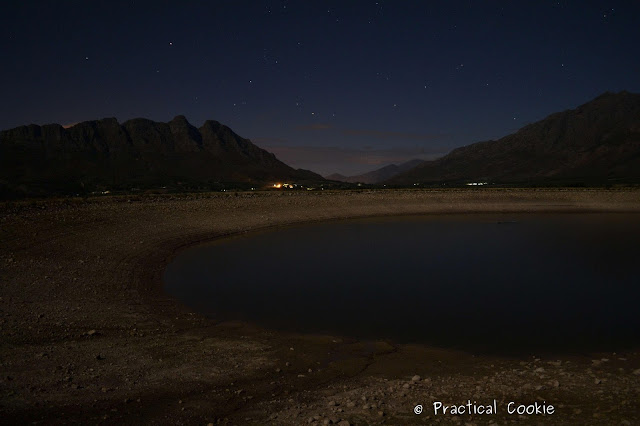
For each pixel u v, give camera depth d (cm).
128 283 2739
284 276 3131
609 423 919
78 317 1933
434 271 3297
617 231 5716
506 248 4378
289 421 1016
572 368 1453
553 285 2820
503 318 2114
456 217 7719
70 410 1074
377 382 1337
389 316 2148
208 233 5128
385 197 8769
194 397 1203
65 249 3331
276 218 6519
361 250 4291
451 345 1741
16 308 1950
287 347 1695
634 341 1784
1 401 1077
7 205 4872
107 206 5391
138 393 1211
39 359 1399
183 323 2005
